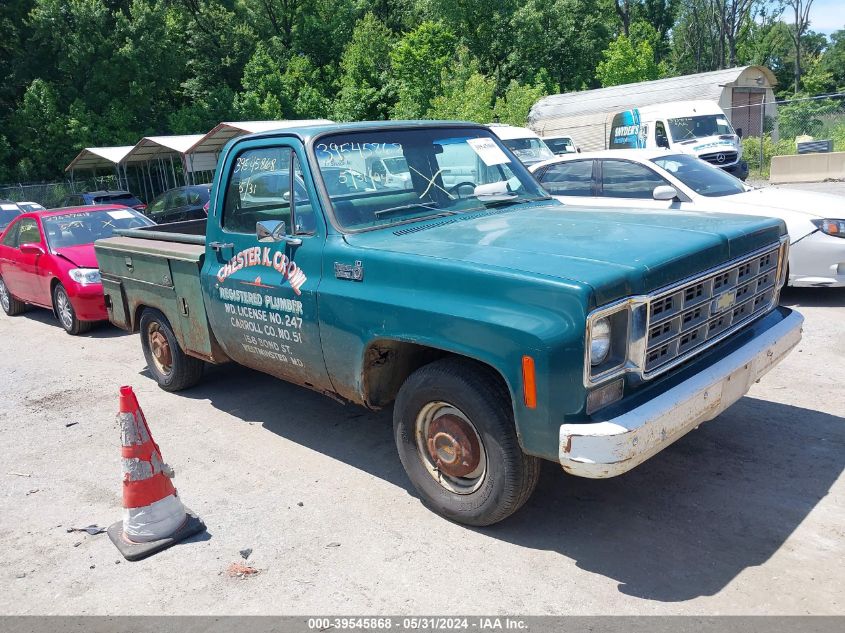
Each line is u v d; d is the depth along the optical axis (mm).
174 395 6336
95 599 3441
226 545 3822
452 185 4723
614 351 3125
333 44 50219
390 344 3930
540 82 43312
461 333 3361
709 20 65250
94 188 35594
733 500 3885
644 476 4211
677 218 4152
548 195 5125
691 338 3488
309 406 5832
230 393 6270
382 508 4098
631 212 4414
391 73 43094
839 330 6727
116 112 38000
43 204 33781
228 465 4812
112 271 6586
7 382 7250
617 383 3143
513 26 45469
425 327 3523
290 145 4387
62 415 6117
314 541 3795
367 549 3678
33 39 38281
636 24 62188
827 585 3131
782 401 5184
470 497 3701
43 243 9531
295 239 4301
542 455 3195
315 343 4234
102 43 38688
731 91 27203
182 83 45188
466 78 34750
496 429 3408
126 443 3832
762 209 7473
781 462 4273
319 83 45938
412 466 3977
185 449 5125
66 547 3949
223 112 39969
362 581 3406
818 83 59656
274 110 40562
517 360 3143
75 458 5184
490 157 5031
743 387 3740
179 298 5566
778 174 22234
